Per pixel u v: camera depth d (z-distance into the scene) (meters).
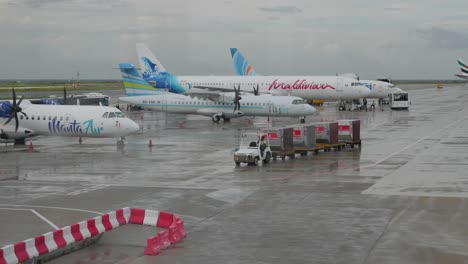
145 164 49.28
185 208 32.25
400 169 45.53
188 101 95.00
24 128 63.19
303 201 33.78
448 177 41.50
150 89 98.44
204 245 25.08
